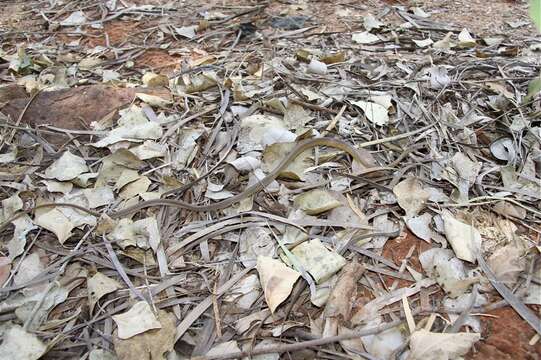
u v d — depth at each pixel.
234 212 0.62
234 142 0.71
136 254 0.57
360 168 0.67
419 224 0.59
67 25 1.09
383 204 0.62
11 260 0.58
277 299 0.51
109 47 1.00
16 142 0.74
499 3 1.16
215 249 0.59
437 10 1.12
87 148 0.73
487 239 0.58
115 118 0.78
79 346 0.50
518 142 0.70
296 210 0.61
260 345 0.49
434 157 0.68
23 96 0.83
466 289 0.52
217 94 0.81
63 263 0.57
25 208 0.64
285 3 1.16
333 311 0.51
